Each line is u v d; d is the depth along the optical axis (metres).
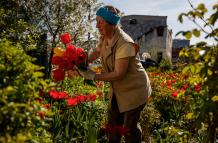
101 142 6.52
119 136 5.01
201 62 3.49
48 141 3.53
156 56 59.09
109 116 5.13
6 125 2.87
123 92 4.83
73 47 4.41
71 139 5.46
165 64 30.61
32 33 11.67
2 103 3.08
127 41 4.62
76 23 19.22
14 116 2.77
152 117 7.64
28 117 2.98
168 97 10.34
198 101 3.75
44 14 18.45
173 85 14.22
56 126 6.02
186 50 3.49
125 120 4.89
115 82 4.86
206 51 3.38
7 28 9.99
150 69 28.69
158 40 59.19
